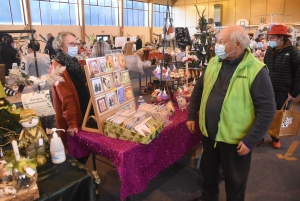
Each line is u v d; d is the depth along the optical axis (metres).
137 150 1.49
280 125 2.61
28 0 9.80
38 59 3.19
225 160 1.59
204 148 1.73
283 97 2.67
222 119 1.52
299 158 2.70
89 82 1.54
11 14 9.54
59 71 1.42
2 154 1.16
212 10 16.33
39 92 1.37
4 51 4.11
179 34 7.14
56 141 1.28
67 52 1.70
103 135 1.62
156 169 1.72
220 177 2.28
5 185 0.99
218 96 1.53
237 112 1.46
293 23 13.30
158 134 1.63
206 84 1.62
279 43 2.58
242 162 1.56
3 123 1.28
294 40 5.89
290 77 2.59
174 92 2.34
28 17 9.89
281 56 2.59
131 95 1.91
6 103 1.33
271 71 2.70
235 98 1.45
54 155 1.28
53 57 1.75
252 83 1.40
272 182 2.25
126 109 1.76
